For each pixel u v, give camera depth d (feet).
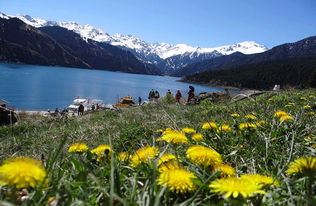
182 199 4.54
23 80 407.85
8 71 527.81
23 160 3.33
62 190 4.47
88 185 5.05
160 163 5.30
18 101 232.53
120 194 4.45
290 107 20.52
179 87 590.14
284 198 4.49
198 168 5.40
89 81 531.91
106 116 46.29
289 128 10.72
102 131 24.93
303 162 4.18
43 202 4.25
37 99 254.06
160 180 4.10
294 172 4.87
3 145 22.49
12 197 3.43
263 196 4.14
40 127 40.52
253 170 6.74
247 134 10.52
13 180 2.95
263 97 39.17
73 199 4.56
